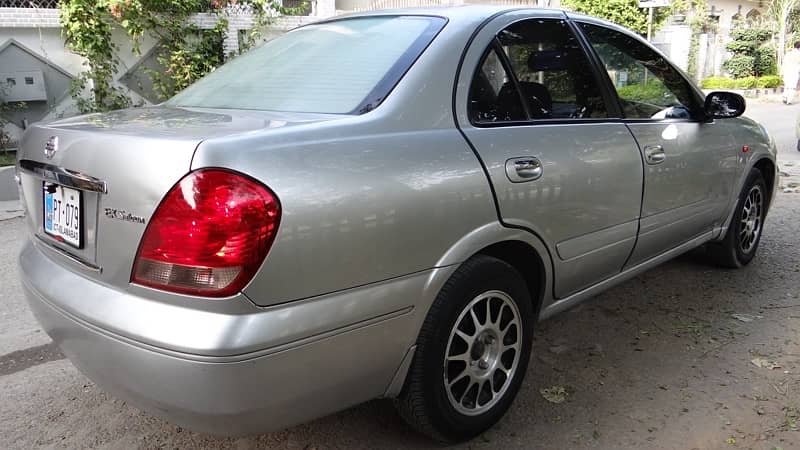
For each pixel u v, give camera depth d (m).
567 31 3.03
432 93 2.36
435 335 2.28
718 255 4.41
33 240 2.54
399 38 2.60
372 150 2.10
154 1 8.14
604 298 4.05
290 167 1.90
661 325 3.64
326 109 2.31
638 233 3.21
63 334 2.14
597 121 2.99
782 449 2.49
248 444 2.59
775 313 3.77
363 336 2.06
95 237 2.04
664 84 3.57
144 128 2.10
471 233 2.32
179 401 1.85
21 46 7.67
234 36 9.05
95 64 7.96
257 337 1.81
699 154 3.60
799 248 4.98
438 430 2.44
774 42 23.16
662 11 18.02
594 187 2.84
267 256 1.82
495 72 2.62
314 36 2.96
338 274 1.97
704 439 2.56
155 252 1.85
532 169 2.54
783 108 17.38
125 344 1.88
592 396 2.90
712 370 3.11
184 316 1.82
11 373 3.18
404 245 2.12
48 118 7.98
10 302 4.11
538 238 2.61
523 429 2.66
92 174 2.02
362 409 2.83
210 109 2.54
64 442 2.61
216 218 1.78
